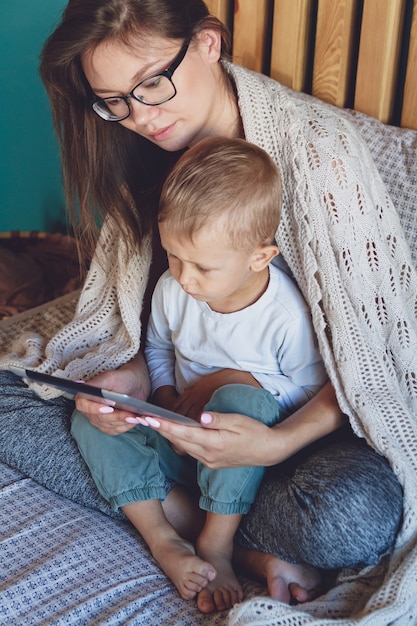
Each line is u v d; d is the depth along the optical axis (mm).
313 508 1074
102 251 1490
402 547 1103
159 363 1426
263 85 1306
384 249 1263
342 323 1211
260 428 1147
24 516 1277
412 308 1307
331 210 1236
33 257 2346
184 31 1176
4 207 2518
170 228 1139
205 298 1193
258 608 1012
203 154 1153
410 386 1251
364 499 1075
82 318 1502
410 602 1033
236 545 1234
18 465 1371
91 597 1103
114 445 1255
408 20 1539
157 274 1480
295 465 1242
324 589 1168
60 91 1295
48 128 2330
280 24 1582
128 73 1176
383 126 1485
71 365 1422
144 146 1401
